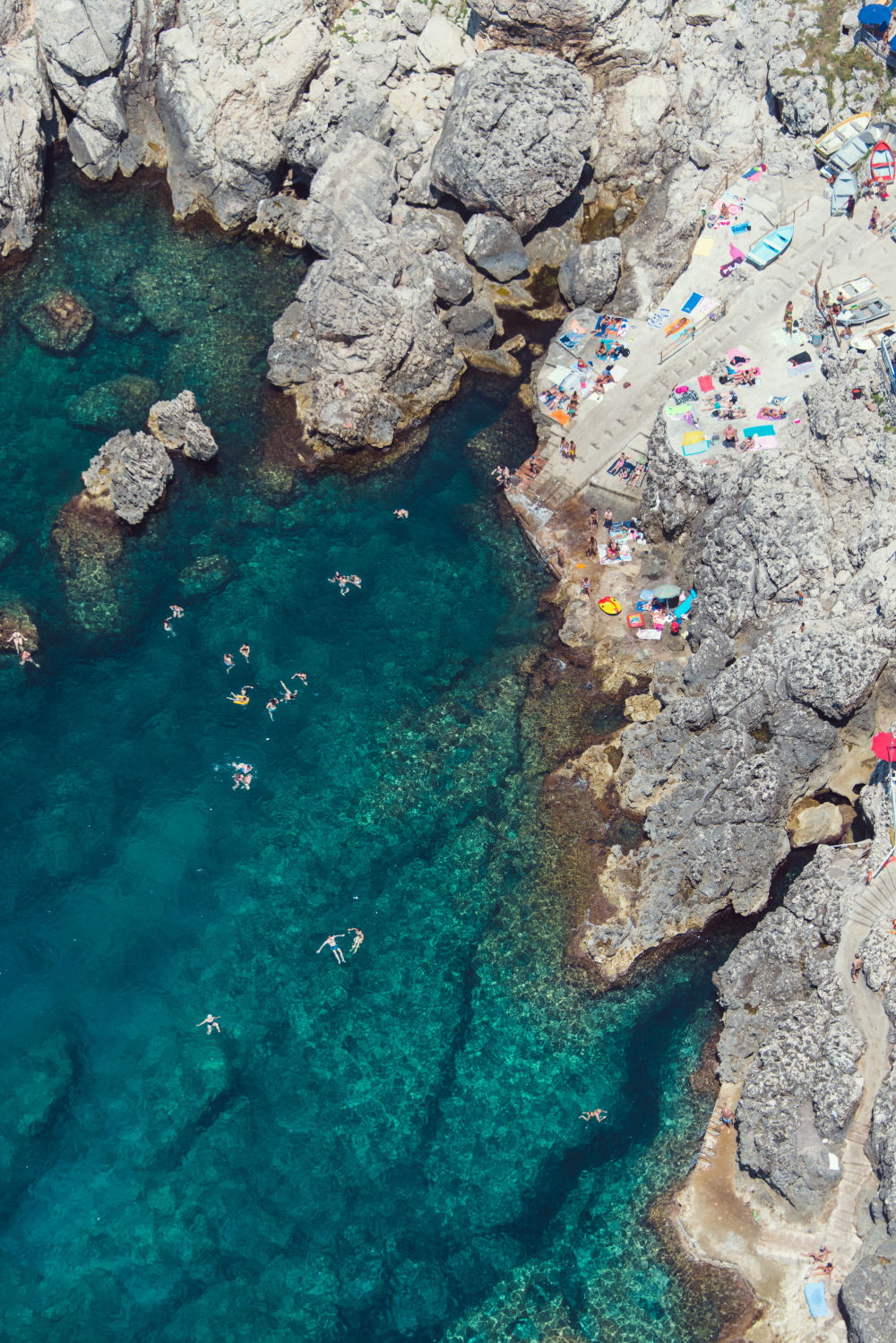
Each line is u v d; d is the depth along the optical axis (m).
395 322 80.69
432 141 88.44
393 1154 61.50
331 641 76.25
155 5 86.25
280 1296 57.75
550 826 70.44
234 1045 63.78
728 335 83.81
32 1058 62.62
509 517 80.81
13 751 71.06
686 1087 63.22
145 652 75.06
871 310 80.19
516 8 84.31
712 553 73.94
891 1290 53.94
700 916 67.06
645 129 86.56
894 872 63.47
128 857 68.12
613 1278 58.53
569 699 74.31
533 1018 65.38
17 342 86.62
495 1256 59.22
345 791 71.38
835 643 65.56
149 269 89.75
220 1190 60.16
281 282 89.50
